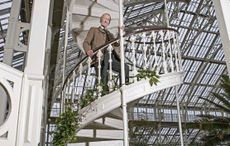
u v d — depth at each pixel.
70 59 15.68
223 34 2.90
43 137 8.07
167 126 20.98
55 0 7.70
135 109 22.52
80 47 7.31
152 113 22.69
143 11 17.36
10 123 2.74
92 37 5.52
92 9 7.08
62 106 5.58
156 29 5.59
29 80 2.96
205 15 18.80
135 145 20.67
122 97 4.58
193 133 22.08
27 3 7.26
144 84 4.89
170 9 18.12
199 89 22.81
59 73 12.55
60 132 4.76
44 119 8.02
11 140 2.70
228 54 2.83
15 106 2.81
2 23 9.93
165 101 22.78
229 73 2.81
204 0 17.86
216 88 22.89
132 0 14.26
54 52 9.70
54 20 8.52
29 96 2.90
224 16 2.90
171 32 5.91
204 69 21.61
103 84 4.95
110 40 5.32
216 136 15.37
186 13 18.50
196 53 20.67
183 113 22.69
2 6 9.02
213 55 20.50
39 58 3.04
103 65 5.29
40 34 3.12
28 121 2.81
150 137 22.66
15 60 12.43
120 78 5.09
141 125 19.03
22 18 8.56
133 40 5.24
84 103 4.98
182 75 5.47
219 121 15.48
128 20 17.42
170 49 5.67
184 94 22.77
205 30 19.06
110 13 7.11
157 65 5.37
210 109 24.41
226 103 15.59
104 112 4.67
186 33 19.66
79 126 4.88
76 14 7.09
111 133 5.71
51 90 11.51
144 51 5.34
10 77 2.86
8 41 5.42
